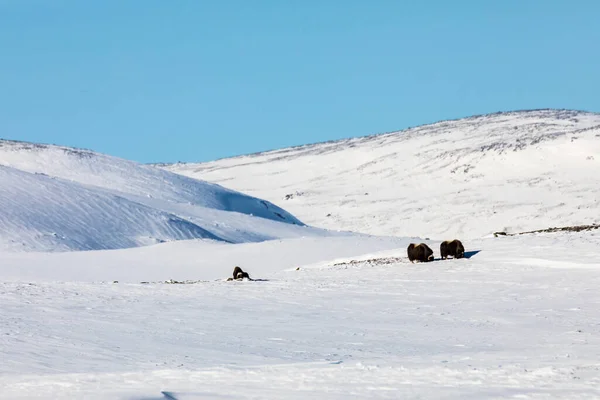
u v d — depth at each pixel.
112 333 79.94
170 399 45.81
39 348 69.88
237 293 115.69
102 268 199.38
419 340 75.12
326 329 83.31
